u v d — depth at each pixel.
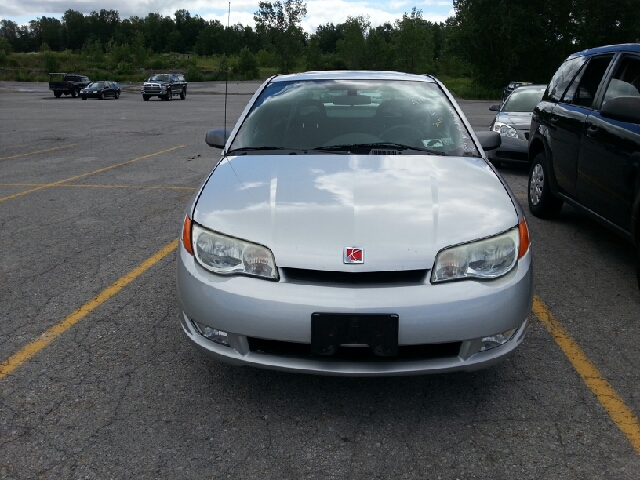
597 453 2.53
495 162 9.93
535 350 3.48
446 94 4.23
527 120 9.15
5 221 6.37
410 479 2.38
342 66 88.69
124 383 3.09
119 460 2.48
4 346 3.49
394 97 4.10
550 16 48.03
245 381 3.12
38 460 2.48
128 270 4.79
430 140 3.75
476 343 2.67
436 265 2.64
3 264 4.94
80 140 14.49
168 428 2.71
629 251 5.38
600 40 48.88
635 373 3.22
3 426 2.71
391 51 84.44
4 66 88.69
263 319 2.61
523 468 2.44
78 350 3.45
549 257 5.20
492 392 3.03
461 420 2.79
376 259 2.60
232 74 80.69
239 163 3.46
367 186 3.07
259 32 82.44
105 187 8.30
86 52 113.75
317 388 3.06
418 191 3.03
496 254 2.74
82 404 2.90
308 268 2.61
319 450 2.56
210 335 2.79
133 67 92.19
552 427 2.72
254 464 2.47
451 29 51.56
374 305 2.55
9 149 12.67
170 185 8.47
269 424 2.75
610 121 4.71
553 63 49.41
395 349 2.57
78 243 5.54
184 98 41.06
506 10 47.66
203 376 3.17
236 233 2.75
